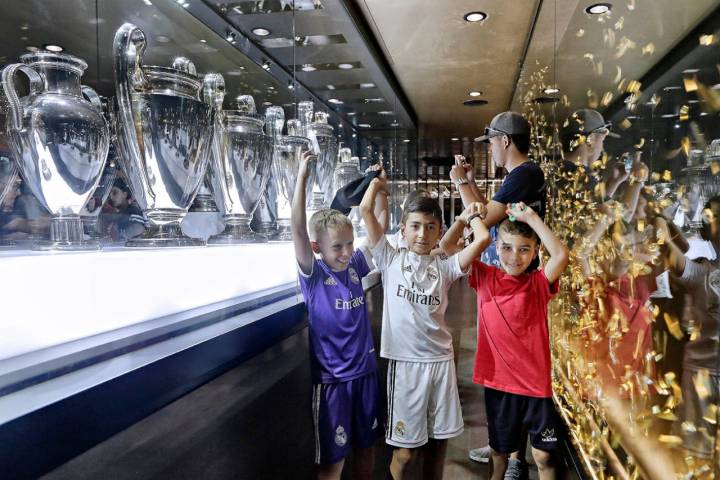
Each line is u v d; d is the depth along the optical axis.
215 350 1.10
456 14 3.20
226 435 1.37
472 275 1.72
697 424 0.76
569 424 2.00
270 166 1.64
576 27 1.85
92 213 1.03
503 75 4.48
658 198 0.92
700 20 0.73
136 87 1.11
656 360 0.94
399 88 4.80
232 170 1.50
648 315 0.99
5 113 0.83
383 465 1.87
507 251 1.64
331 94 2.83
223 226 1.58
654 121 0.95
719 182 0.67
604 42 1.39
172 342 1.04
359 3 3.02
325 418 1.44
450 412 1.58
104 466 0.98
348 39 2.87
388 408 1.59
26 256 0.76
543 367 1.60
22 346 0.75
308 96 2.51
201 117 1.21
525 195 1.83
